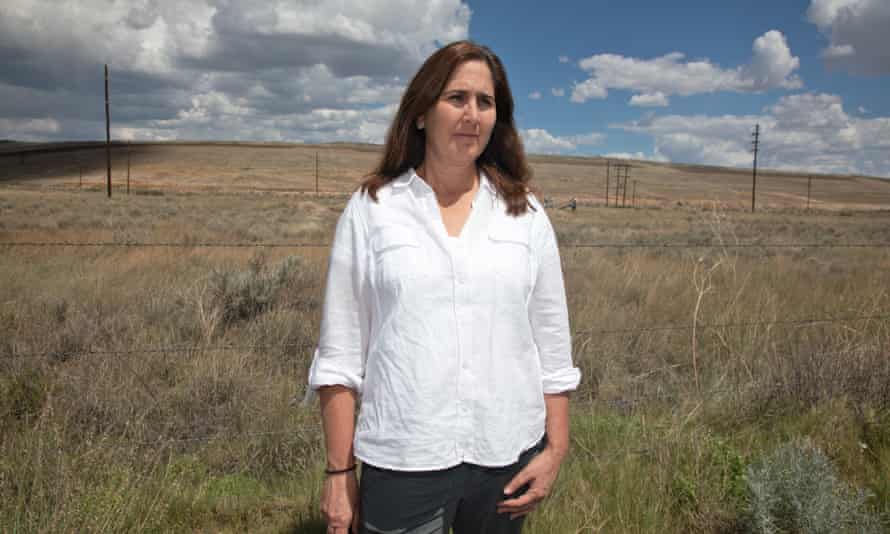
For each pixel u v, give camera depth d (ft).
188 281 29.60
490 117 5.98
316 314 25.57
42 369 16.17
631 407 15.89
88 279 28.78
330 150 644.27
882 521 10.66
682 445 12.42
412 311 5.52
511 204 6.05
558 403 6.45
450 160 5.98
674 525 10.84
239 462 13.15
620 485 11.19
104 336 20.36
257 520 10.67
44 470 10.37
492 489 6.03
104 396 14.47
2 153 524.52
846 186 617.62
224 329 22.94
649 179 572.10
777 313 23.82
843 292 29.12
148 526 9.92
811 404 14.99
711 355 20.01
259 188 370.73
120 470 10.66
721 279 33.60
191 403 15.17
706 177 633.61
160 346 18.98
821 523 9.98
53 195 179.52
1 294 25.64
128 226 71.20
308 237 65.05
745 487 11.12
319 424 14.30
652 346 21.31
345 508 5.98
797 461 10.75
